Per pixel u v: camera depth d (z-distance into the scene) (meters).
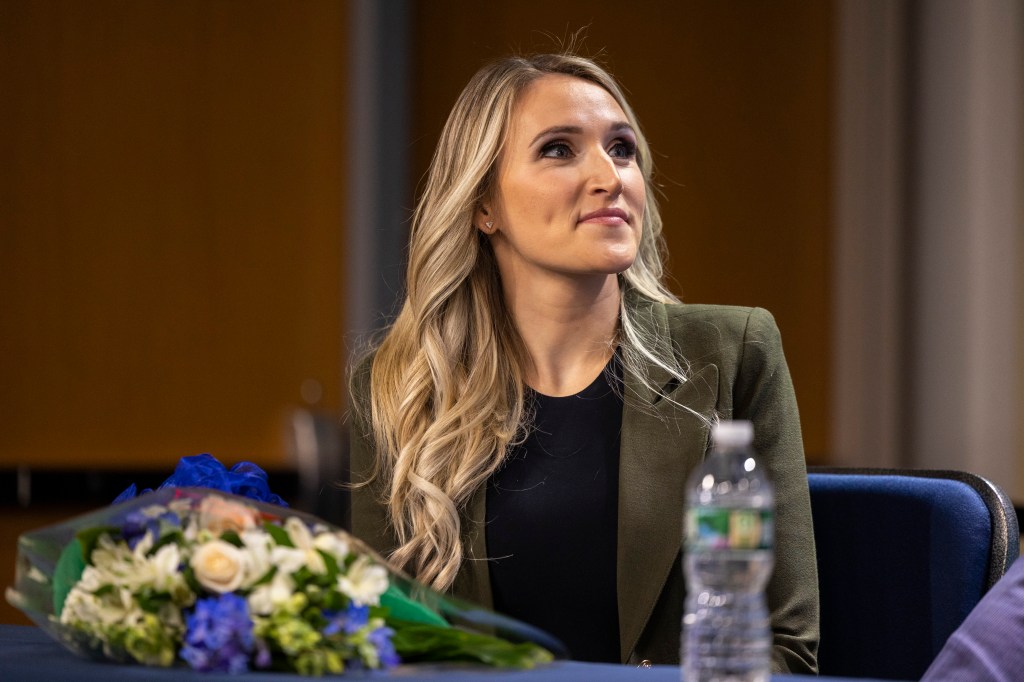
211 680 2.88
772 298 14.41
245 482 3.73
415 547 4.91
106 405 13.23
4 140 12.98
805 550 4.69
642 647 4.68
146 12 13.27
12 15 12.97
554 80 4.98
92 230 13.19
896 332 13.23
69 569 3.21
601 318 5.04
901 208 13.26
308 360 13.59
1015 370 11.66
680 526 4.68
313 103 13.58
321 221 13.59
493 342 5.06
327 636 2.99
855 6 13.69
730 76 14.41
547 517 4.80
